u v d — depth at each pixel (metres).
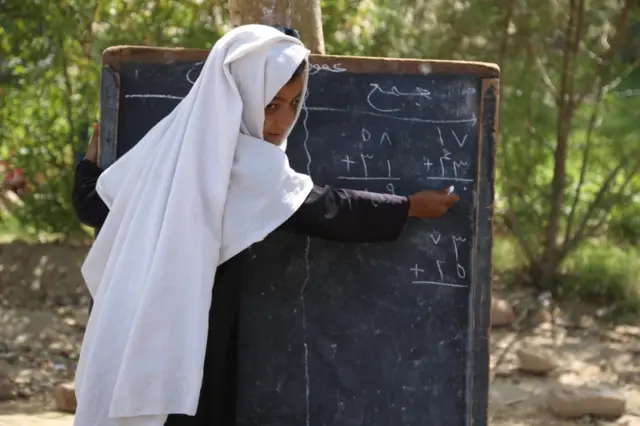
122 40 8.42
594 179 9.49
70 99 9.14
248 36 3.33
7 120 9.32
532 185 8.62
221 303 3.50
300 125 3.86
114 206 3.45
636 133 8.42
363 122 3.87
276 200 3.37
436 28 8.16
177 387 3.27
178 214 3.28
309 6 5.02
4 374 6.91
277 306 3.90
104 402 3.32
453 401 3.91
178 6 8.41
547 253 8.59
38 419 5.67
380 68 3.86
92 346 3.36
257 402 3.91
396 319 3.91
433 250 3.89
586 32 8.20
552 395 6.36
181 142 3.35
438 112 3.87
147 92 3.85
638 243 9.29
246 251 3.61
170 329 3.26
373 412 3.91
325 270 3.90
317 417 3.91
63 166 9.45
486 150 3.86
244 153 3.37
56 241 9.52
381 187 3.87
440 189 3.87
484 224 3.86
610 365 7.16
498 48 8.12
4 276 8.81
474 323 3.88
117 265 3.36
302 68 3.45
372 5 8.35
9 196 10.25
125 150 3.85
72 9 8.60
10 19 8.49
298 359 3.91
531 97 8.32
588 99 8.46
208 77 3.32
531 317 8.05
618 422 6.07
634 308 8.20
